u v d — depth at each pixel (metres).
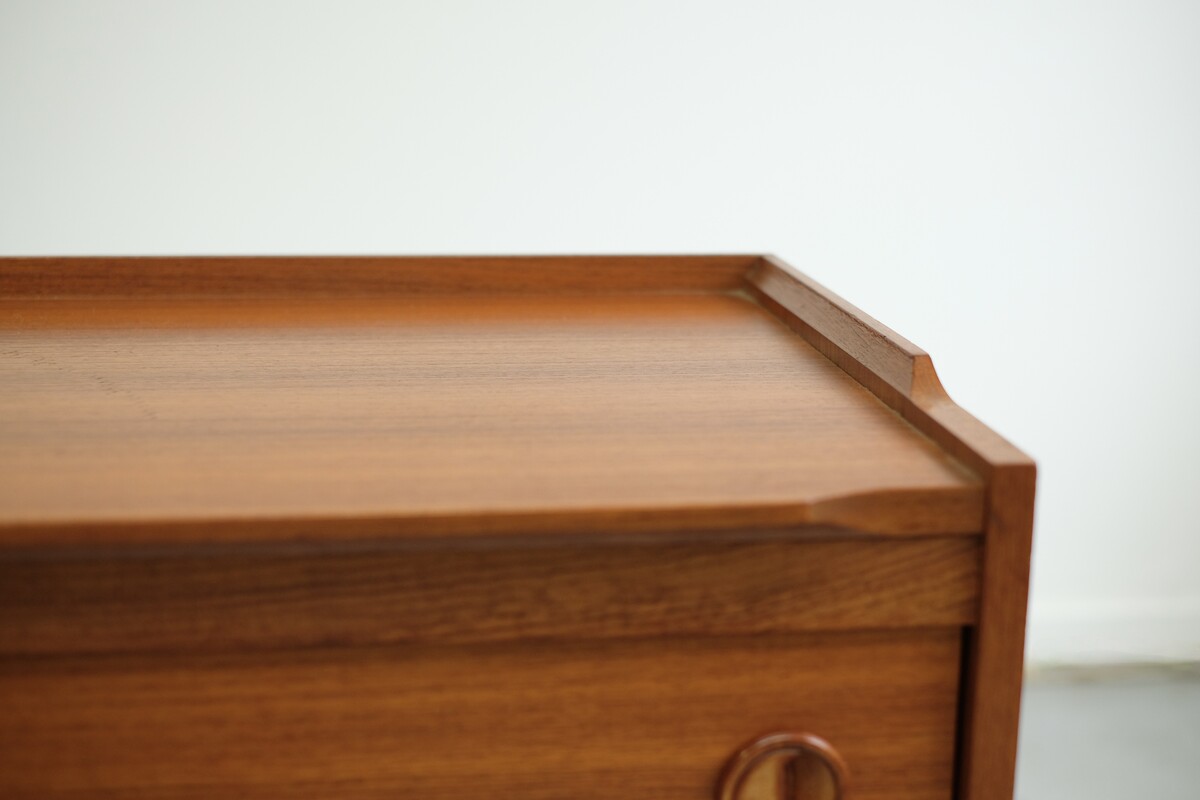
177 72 2.10
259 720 1.01
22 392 1.13
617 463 1.04
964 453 1.03
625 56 2.21
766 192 2.31
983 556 1.01
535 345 1.25
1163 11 2.28
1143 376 2.44
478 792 1.03
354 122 2.18
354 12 2.12
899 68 2.27
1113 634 2.50
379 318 1.31
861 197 2.33
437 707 1.01
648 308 1.35
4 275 1.33
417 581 0.99
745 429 1.09
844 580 1.01
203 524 0.97
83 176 2.12
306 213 2.21
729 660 1.02
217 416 1.09
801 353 1.24
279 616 0.99
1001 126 2.31
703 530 0.99
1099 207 2.36
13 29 2.03
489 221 2.27
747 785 1.03
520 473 1.02
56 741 1.00
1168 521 2.50
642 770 1.03
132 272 1.35
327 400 1.12
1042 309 2.40
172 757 1.01
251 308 1.33
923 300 2.38
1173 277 2.40
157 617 0.99
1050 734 2.12
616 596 1.00
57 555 0.97
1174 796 1.91
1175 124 2.33
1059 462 2.46
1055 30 2.27
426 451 1.05
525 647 1.01
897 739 1.04
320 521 0.97
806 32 2.23
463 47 2.17
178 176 2.15
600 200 2.28
